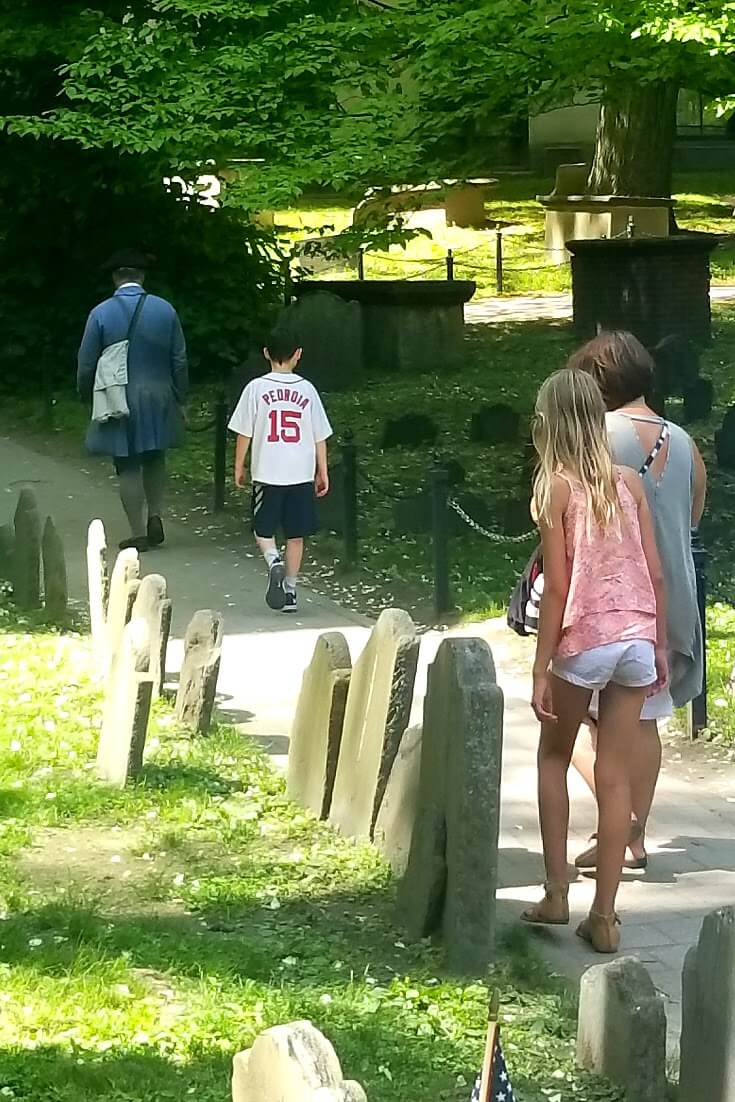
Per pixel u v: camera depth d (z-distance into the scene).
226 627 14.24
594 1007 6.69
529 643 13.50
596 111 49.66
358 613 14.76
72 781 10.21
